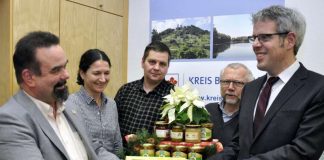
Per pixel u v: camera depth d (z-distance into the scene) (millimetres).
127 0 3953
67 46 3266
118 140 2312
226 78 2326
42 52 1461
